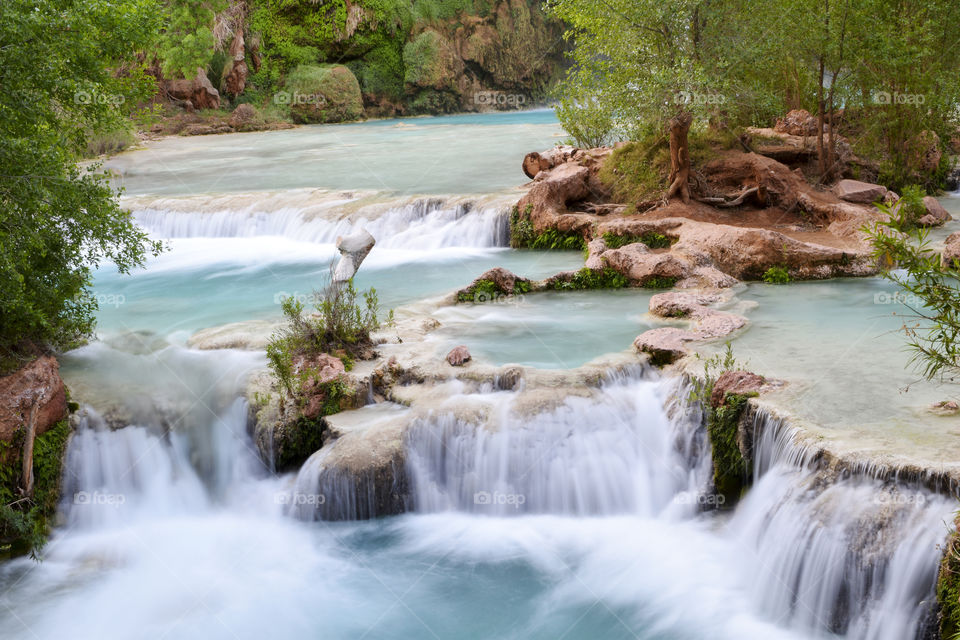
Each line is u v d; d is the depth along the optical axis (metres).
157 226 23.12
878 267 15.24
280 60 62.16
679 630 7.80
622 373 10.90
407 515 9.92
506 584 8.62
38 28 9.05
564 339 12.42
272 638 8.00
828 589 7.54
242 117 52.41
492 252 18.94
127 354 12.27
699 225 16.80
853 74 20.73
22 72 9.01
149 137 45.66
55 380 10.41
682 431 9.89
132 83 10.98
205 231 22.59
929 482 7.30
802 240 16.88
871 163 22.17
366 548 9.35
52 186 9.91
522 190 21.77
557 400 10.21
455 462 9.98
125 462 10.52
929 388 9.36
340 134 45.72
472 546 9.30
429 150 34.03
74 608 8.53
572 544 9.26
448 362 11.22
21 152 9.12
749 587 8.28
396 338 12.38
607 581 8.59
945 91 21.81
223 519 10.13
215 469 10.64
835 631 7.50
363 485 9.73
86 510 10.12
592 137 24.98
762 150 21.28
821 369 10.17
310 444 10.53
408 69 66.19
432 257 18.66
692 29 18.64
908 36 20.69
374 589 8.66
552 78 75.56
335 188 24.34
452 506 9.97
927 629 6.80
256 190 24.88
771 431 8.90
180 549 9.54
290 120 59.25
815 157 21.20
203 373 11.46
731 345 11.29
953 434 8.07
